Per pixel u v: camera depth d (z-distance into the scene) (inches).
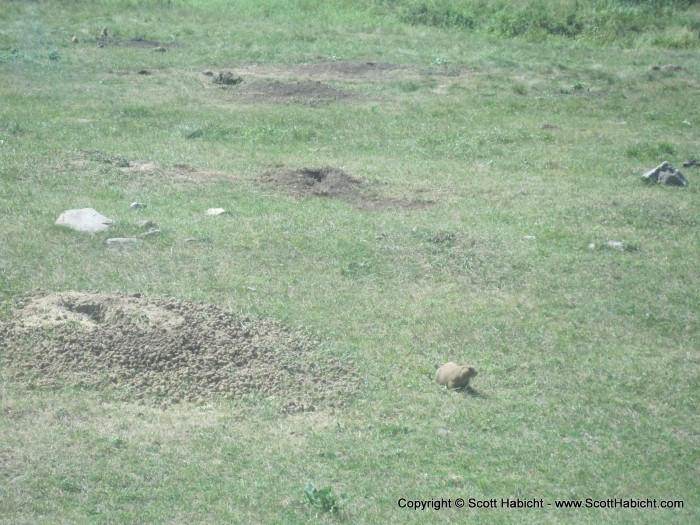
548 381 768.3
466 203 1188.5
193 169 1261.1
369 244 1013.8
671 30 2704.2
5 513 549.6
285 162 1330.0
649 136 1595.7
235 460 623.2
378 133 1540.4
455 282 948.0
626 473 645.9
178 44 2255.2
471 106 1764.3
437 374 755.4
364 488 605.3
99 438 631.8
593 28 2659.9
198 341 752.3
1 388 681.0
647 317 895.7
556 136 1551.4
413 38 2475.4
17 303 802.8
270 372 733.9
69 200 1079.0
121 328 756.6
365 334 821.9
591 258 1023.6
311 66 2079.2
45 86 1739.7
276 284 905.5
